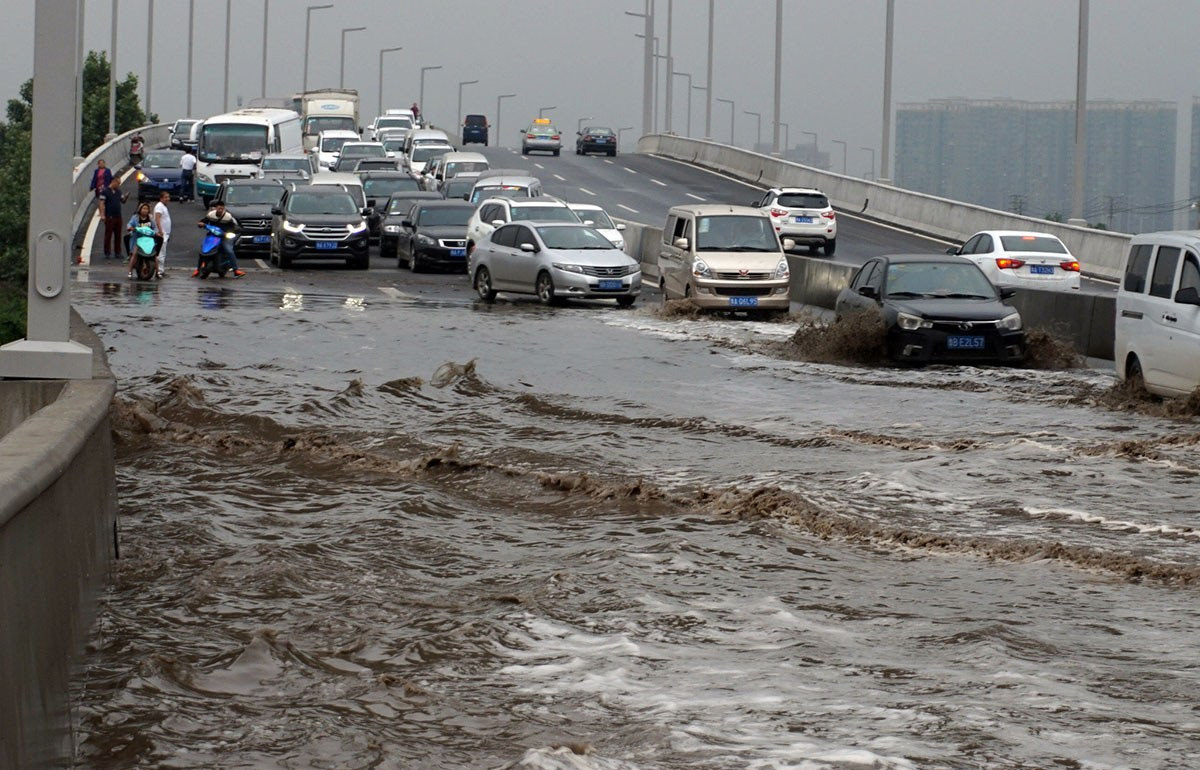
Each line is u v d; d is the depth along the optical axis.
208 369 35.81
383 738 11.03
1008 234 59.78
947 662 13.04
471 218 71.12
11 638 8.71
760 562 17.22
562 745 10.58
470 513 20.45
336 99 142.12
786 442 26.23
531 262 57.47
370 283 65.81
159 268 65.56
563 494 21.73
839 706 11.70
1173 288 29.83
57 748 9.83
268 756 10.64
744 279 52.12
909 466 23.19
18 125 184.62
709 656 13.28
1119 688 12.20
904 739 10.84
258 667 12.87
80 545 12.61
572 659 13.18
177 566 16.86
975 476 22.50
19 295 52.34
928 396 32.75
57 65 17.23
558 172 137.12
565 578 16.03
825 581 16.30
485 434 27.23
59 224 17.33
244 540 18.47
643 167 146.38
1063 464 23.44
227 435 26.86
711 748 10.62
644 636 13.95
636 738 10.93
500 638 13.84
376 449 25.55
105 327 44.81
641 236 74.94
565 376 35.84
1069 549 17.59
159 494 21.56
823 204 84.44
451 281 68.44
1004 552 17.69
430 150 126.50
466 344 42.59
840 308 42.44
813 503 20.38
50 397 17.16
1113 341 39.94
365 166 113.31
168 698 11.98
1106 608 15.07
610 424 28.47
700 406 30.91
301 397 31.20
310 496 21.53
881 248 88.25
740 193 118.88
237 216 78.75
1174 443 25.36
